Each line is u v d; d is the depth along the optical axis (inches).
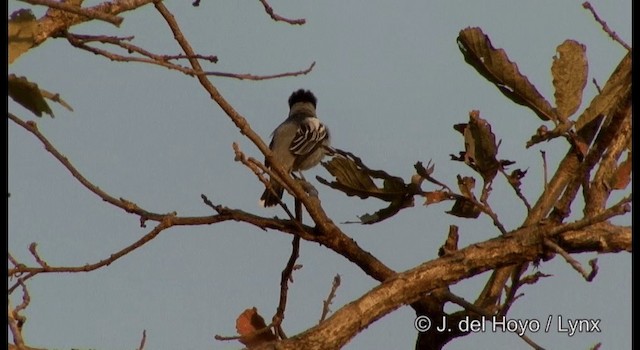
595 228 365.4
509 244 368.8
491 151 402.0
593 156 352.2
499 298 424.5
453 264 367.6
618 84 394.0
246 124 392.2
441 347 420.2
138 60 342.3
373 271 425.7
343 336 348.8
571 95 405.7
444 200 412.8
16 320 322.7
